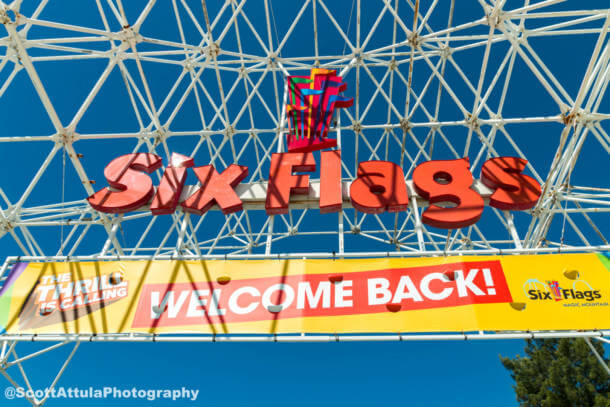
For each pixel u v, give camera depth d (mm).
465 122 15320
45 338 8492
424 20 13453
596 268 8617
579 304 8203
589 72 10031
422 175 11984
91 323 8680
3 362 10695
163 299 8938
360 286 8836
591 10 9773
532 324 7996
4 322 8766
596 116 11008
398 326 8180
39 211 15602
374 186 11938
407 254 9289
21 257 9789
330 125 16203
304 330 8258
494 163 12031
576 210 12953
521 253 9305
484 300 8398
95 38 11914
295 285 8953
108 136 14094
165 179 12320
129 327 8555
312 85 17328
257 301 8773
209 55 14938
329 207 11562
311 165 12820
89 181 12945
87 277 9406
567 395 19141
